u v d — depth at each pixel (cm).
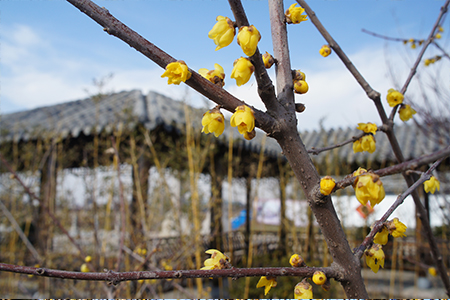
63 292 366
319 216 74
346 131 797
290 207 632
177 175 439
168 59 66
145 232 363
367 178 64
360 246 79
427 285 576
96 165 438
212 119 79
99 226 431
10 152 555
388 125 127
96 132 448
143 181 440
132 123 432
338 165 544
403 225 80
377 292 480
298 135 75
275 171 714
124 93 673
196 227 378
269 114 74
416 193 130
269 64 82
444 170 439
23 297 396
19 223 480
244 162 613
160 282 354
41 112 713
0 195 493
